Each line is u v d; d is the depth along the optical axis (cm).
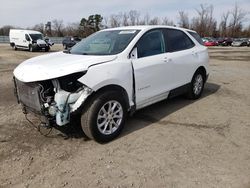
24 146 412
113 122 429
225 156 383
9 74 1070
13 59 1819
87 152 395
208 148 406
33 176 338
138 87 465
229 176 335
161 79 515
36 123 499
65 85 396
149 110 574
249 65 1396
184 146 412
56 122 392
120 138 439
